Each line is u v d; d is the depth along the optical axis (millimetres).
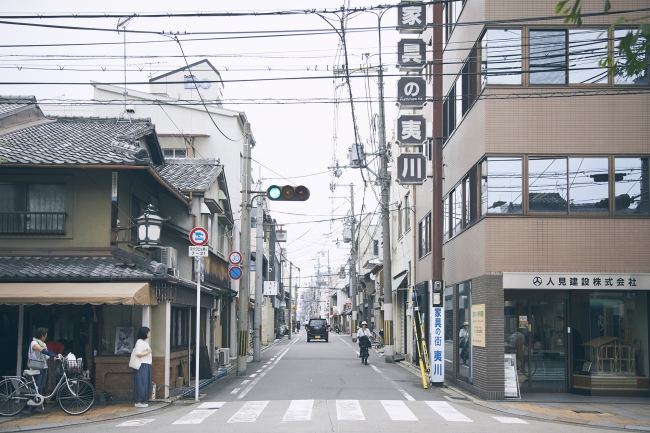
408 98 18562
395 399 14734
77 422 11656
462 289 18188
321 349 38500
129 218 16250
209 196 22109
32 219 15000
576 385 15711
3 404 12359
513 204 15141
